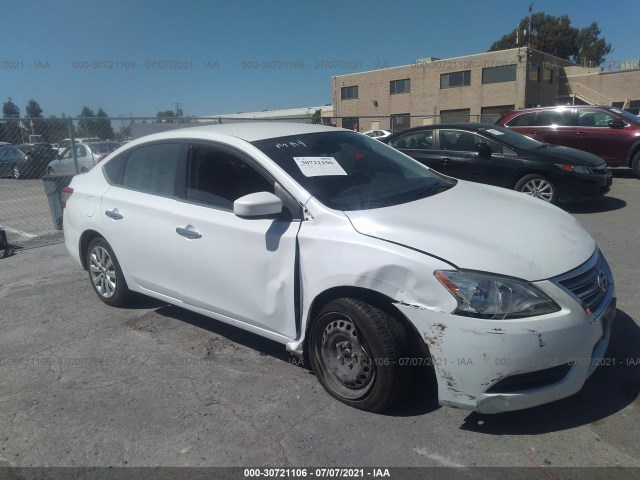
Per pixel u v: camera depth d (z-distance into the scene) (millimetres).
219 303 3590
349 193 3260
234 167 3521
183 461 2648
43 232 8586
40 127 8773
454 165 8180
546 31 64188
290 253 3090
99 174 4688
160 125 10859
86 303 4926
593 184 7379
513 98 35094
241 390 3273
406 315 2668
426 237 2752
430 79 38500
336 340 3029
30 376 3592
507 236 2840
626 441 2613
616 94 37188
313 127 4098
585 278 2736
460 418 2867
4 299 5168
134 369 3611
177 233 3729
